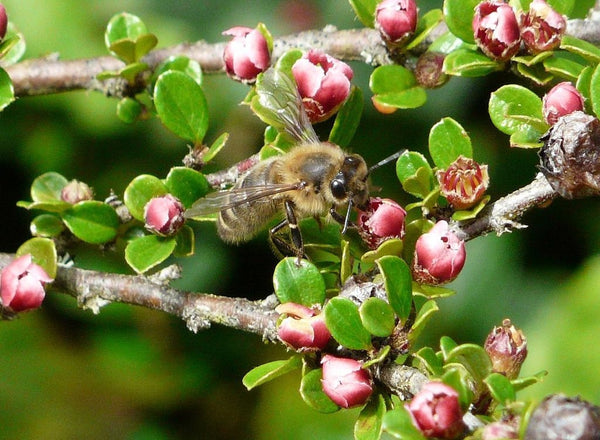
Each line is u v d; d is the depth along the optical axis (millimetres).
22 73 288
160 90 274
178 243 271
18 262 267
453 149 265
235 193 274
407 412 247
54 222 279
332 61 272
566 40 265
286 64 273
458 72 267
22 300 266
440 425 245
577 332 319
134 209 270
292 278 260
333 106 272
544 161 257
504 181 332
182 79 274
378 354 255
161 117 274
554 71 265
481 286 331
